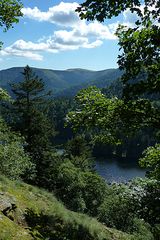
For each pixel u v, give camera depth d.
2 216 9.61
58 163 43.66
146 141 141.00
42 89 42.62
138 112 9.45
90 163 71.56
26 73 42.03
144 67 8.48
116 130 10.30
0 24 13.75
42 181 40.88
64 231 11.04
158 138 9.68
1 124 27.77
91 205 52.91
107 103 9.96
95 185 53.66
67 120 10.50
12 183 14.38
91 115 10.07
